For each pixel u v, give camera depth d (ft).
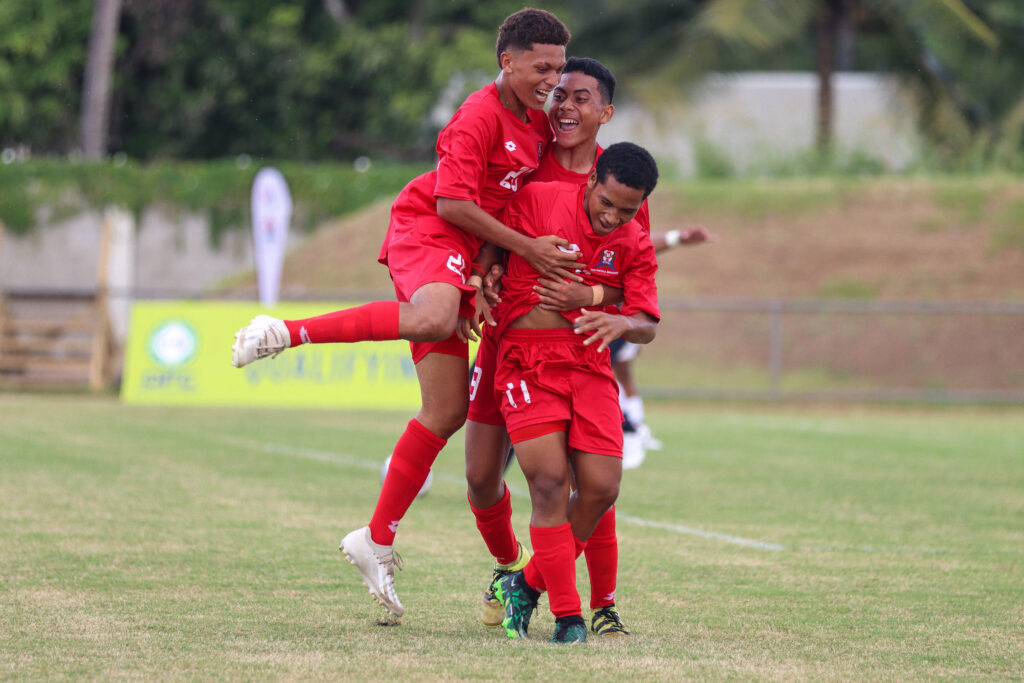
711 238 79.00
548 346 45.57
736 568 62.23
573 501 46.85
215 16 332.39
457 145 46.68
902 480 105.60
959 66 298.56
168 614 47.73
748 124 331.16
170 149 341.82
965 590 57.06
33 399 192.85
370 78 340.59
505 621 46.26
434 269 46.50
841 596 55.16
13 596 50.39
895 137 311.68
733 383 219.00
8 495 81.51
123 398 183.93
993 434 158.71
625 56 303.48
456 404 48.01
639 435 112.57
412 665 39.83
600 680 38.27
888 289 232.32
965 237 244.22
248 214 275.80
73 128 335.06
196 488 88.38
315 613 48.75
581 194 47.16
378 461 110.63
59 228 267.18
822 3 278.46
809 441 144.36
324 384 179.63
